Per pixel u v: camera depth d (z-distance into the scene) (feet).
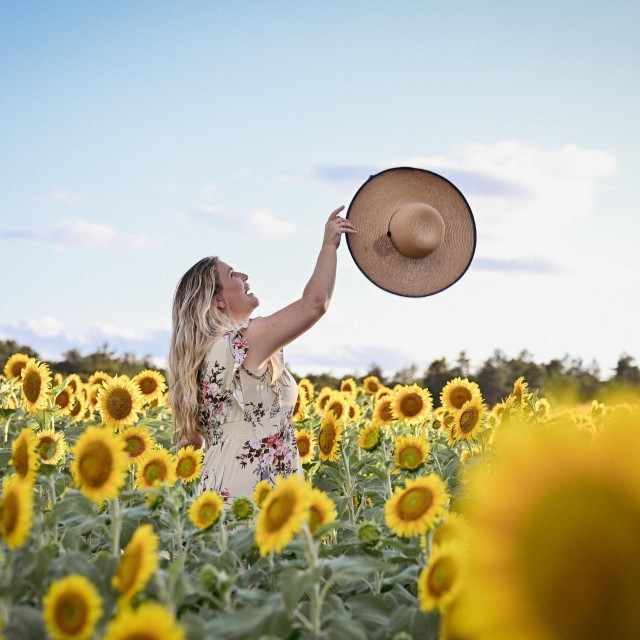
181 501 9.34
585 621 5.74
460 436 13.35
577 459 5.90
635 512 5.76
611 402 16.88
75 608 6.38
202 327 13.82
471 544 6.60
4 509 7.68
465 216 15.37
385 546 9.07
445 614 6.94
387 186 15.44
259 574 9.19
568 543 5.83
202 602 8.55
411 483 8.63
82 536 11.34
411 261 15.33
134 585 6.73
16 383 17.95
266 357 13.67
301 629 7.49
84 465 8.25
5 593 7.12
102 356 62.34
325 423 14.10
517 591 5.97
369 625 8.04
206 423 13.85
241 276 15.07
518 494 6.04
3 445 15.44
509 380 58.54
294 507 7.57
